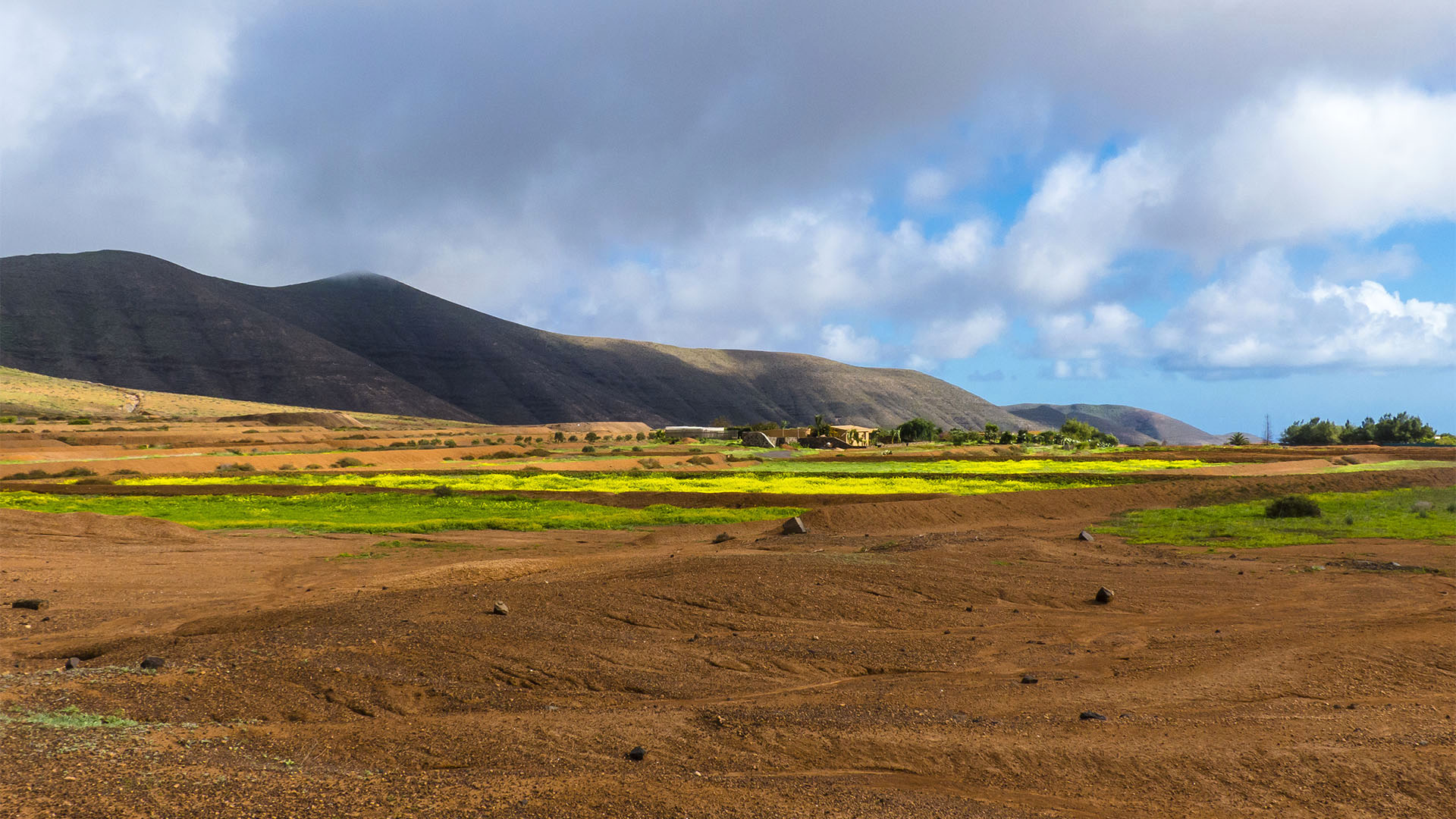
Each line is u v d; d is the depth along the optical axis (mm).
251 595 17750
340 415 158000
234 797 6449
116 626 14695
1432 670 11180
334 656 11000
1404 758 8344
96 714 8359
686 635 13203
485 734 8547
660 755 8172
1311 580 17969
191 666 10242
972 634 13625
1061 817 7141
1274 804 7508
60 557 21922
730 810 6816
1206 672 11328
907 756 8336
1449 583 17281
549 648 12000
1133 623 14398
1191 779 7941
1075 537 26125
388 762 7703
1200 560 21203
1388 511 32656
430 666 11000
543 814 6465
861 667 11812
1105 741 8758
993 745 8578
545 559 21281
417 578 18453
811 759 8266
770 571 16938
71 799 6090
